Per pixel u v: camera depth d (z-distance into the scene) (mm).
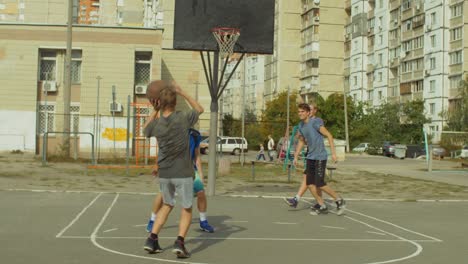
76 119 34781
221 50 13000
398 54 70312
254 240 8086
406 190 17172
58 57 35406
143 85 35625
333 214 11148
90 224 9172
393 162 38812
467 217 11094
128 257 6723
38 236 8039
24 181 16750
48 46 34906
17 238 7859
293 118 69625
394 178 22469
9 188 14320
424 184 19609
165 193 6750
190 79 38531
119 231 8555
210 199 13094
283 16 83750
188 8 12969
